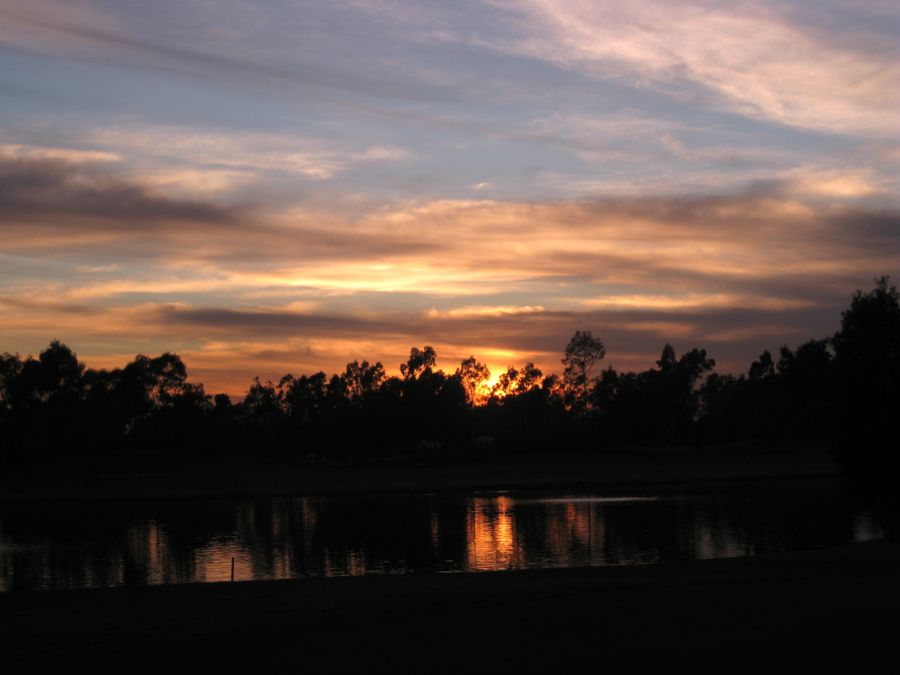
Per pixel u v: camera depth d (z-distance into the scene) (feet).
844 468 126.52
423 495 273.75
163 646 48.83
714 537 148.36
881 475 121.80
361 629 52.31
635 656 42.86
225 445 513.04
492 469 370.53
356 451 476.95
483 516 198.90
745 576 74.43
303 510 227.81
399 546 145.89
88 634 52.49
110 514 226.99
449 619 54.65
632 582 71.05
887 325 123.75
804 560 90.07
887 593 58.34
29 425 451.53
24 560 136.15
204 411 538.06
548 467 370.53
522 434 497.05
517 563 122.21
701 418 508.94
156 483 331.36
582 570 85.35
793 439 431.02
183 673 42.47
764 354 488.02
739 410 473.67
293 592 69.87
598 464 376.68
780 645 43.78
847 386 125.29
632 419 466.29
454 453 427.74
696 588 64.75
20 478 362.33
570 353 567.18
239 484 322.96
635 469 358.43
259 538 163.63
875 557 91.40
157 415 520.01
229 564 127.65
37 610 61.93
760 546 135.95
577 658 42.93
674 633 47.73
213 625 54.90
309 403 552.82
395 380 503.20
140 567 126.21
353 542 153.38
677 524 170.30
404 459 436.76
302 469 382.63
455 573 86.38
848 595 58.03
